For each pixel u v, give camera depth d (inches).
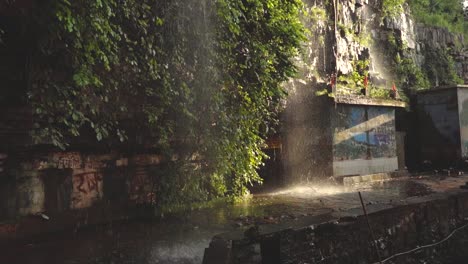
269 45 434.6
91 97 303.9
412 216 309.6
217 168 403.5
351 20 761.0
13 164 289.9
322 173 613.9
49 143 292.4
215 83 382.6
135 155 376.8
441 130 813.2
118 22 307.4
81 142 326.0
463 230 354.9
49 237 300.5
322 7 689.6
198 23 364.5
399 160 761.0
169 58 350.9
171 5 347.9
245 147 428.5
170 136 377.4
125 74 327.0
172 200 386.6
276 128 580.1
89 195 342.0
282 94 461.4
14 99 278.5
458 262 332.5
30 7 257.3
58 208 318.7
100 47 290.5
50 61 278.4
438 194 359.6
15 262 247.6
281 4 456.8
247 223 334.0
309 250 227.9
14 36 272.8
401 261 288.4
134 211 369.4
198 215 376.2
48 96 276.2
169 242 286.4
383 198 457.7
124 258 253.0
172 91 346.6
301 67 621.9
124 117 343.6
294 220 247.6
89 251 268.5
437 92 817.5
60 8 255.1
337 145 620.1
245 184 511.2
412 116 847.7
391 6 850.1
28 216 295.9
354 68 745.0
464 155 791.1
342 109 632.4
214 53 376.5
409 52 889.5
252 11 411.5
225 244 194.5
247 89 419.8
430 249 315.0
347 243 252.5
